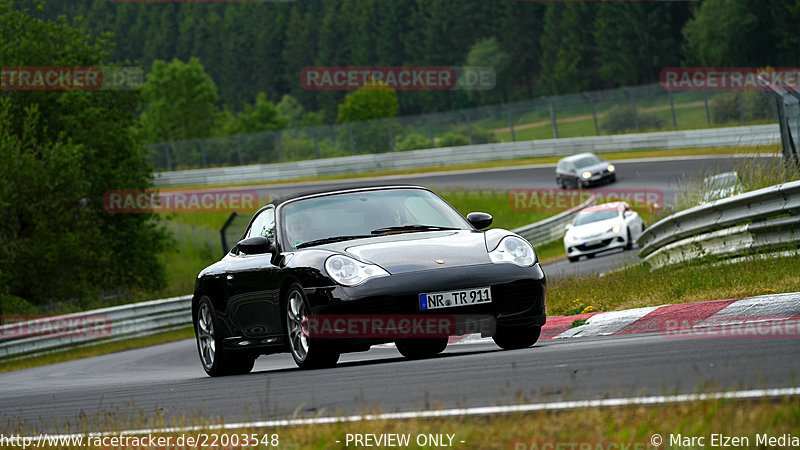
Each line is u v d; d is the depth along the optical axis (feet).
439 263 81.30
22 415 74.64
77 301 369.30
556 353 71.92
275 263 87.56
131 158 431.43
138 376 134.72
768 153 173.17
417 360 80.84
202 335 103.14
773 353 57.11
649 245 185.06
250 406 61.05
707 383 46.52
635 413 42.70
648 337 79.30
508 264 82.28
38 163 361.10
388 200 93.76
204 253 535.19
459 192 514.27
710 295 101.81
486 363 69.46
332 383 67.77
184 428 51.80
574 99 632.38
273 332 89.30
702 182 173.17
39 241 363.56
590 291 136.26
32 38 408.67
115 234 419.74
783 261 110.11
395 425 45.78
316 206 93.20
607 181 474.49
